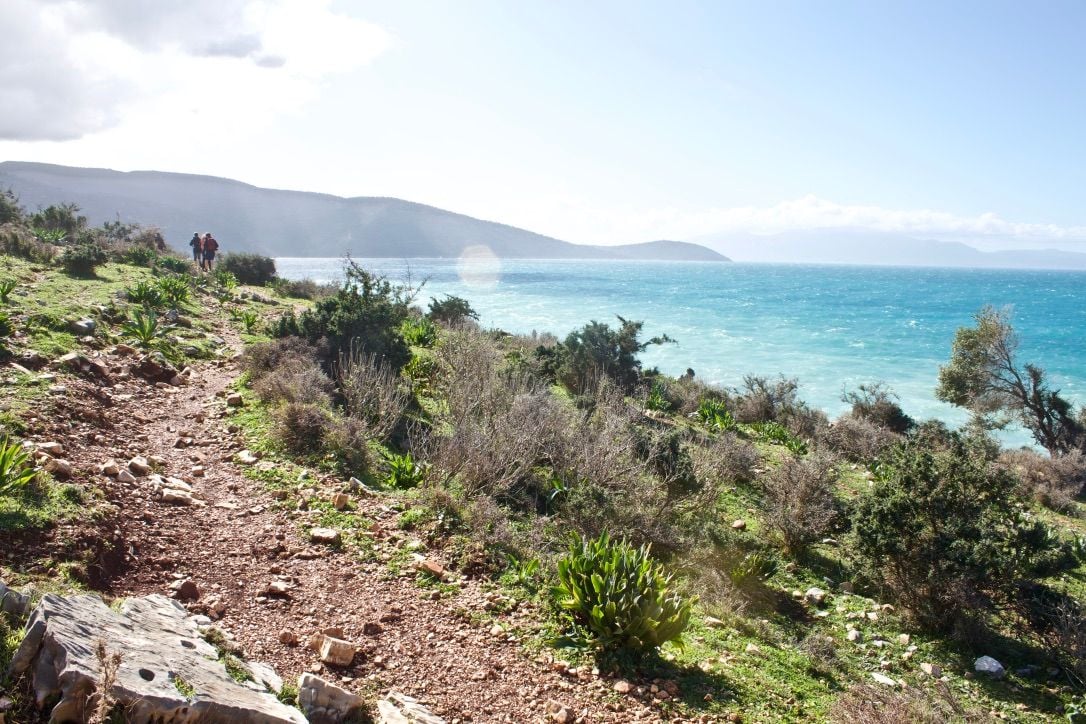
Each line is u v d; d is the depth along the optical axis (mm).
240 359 14344
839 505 12117
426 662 5477
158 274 24016
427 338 19812
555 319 61219
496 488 9422
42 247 22781
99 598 4254
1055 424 26172
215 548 6645
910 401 35875
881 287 172125
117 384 11234
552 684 5527
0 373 9453
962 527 8641
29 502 5891
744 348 51812
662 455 12031
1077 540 11688
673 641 6312
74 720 3084
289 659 4996
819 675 6949
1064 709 6988
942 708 6391
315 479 8875
